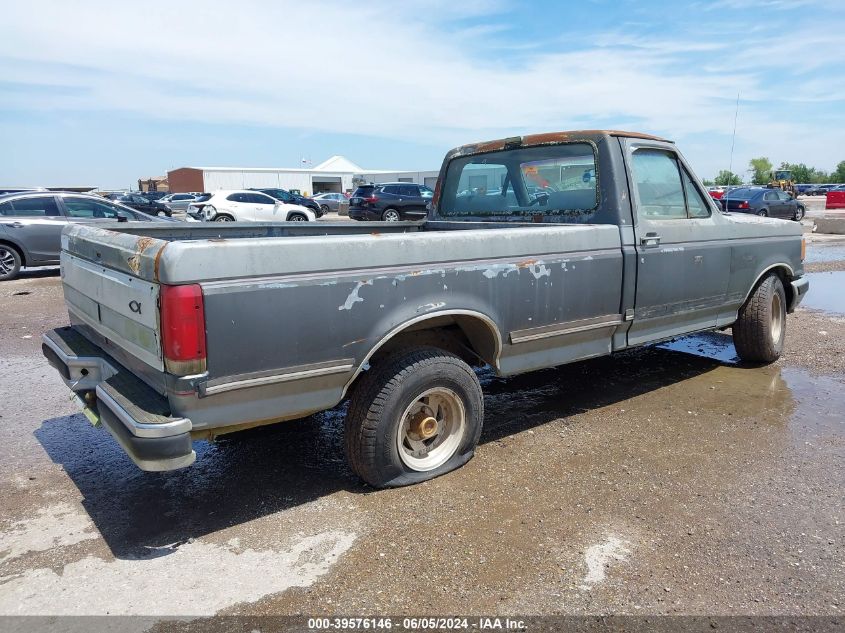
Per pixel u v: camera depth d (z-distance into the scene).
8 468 3.85
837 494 3.42
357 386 3.35
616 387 5.32
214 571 2.78
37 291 10.61
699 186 4.89
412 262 3.22
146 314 2.72
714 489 3.48
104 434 4.40
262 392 2.86
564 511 3.25
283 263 2.81
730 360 6.16
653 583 2.67
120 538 3.06
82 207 12.57
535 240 3.73
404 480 3.48
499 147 4.94
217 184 60.50
